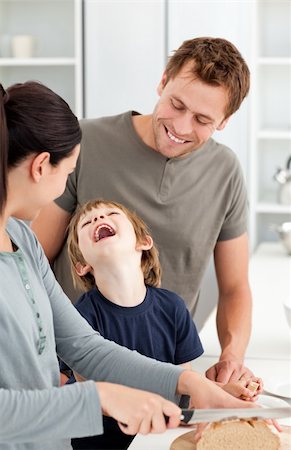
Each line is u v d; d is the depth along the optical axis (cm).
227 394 161
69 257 213
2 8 457
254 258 395
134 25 416
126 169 230
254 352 234
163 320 202
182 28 414
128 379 164
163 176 230
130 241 197
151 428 140
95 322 197
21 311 145
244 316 239
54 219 234
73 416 135
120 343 198
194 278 240
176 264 236
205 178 234
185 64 208
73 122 147
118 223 198
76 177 234
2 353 142
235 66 208
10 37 440
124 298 198
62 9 461
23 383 145
